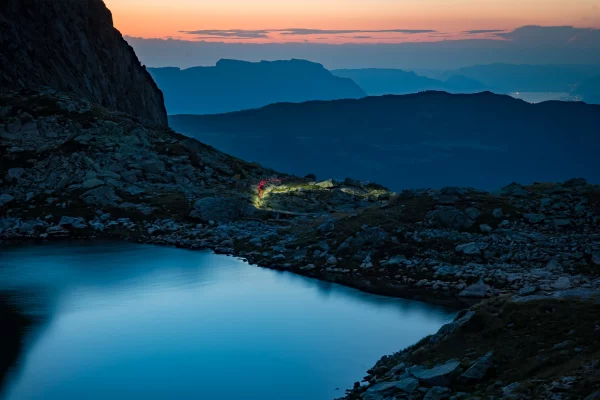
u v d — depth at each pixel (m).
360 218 60.50
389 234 56.78
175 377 33.44
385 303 45.88
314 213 74.75
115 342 38.19
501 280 48.41
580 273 47.88
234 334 39.56
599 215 56.56
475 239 55.25
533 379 25.38
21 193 72.31
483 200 60.31
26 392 31.69
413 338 38.97
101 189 71.69
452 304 45.44
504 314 30.75
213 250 61.50
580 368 25.00
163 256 58.69
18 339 38.53
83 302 45.50
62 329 40.28
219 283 50.69
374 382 30.86
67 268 54.09
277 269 55.12
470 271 50.34
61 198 71.56
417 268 52.38
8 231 64.38
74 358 35.81
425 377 27.50
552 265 49.69
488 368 27.17
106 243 62.88
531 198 61.56
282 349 37.22
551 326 28.86
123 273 53.06
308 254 57.00
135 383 32.69
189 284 50.25
